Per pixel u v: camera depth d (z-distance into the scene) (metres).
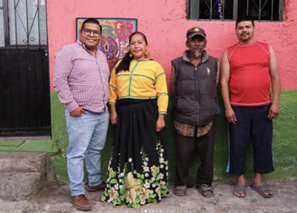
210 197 3.37
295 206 3.21
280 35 3.63
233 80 3.38
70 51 2.93
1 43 3.83
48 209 3.05
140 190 3.15
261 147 3.46
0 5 3.78
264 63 3.31
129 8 3.48
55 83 2.91
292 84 3.69
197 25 3.57
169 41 3.55
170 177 3.71
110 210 3.08
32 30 3.82
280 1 3.65
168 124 3.63
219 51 3.62
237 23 3.32
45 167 3.55
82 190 3.11
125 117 3.15
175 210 3.10
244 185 3.51
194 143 3.39
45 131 3.90
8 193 3.17
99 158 3.40
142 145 3.15
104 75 3.08
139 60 3.19
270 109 3.39
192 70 3.23
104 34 3.47
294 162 3.79
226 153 3.72
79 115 2.97
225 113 3.42
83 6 3.43
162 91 3.19
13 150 3.59
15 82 3.85
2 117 3.86
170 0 3.51
